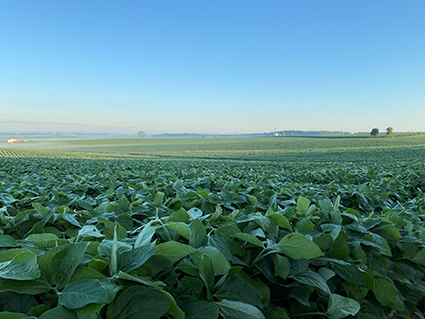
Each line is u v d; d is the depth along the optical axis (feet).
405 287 7.39
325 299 5.66
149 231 4.46
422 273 7.79
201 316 3.80
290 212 8.09
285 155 236.22
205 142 479.41
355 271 5.92
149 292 3.51
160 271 4.61
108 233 6.50
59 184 16.01
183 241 5.71
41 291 3.52
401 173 26.11
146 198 10.94
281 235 6.70
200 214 6.81
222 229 5.94
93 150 342.03
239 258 5.70
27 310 3.55
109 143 508.53
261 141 468.75
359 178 24.86
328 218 8.06
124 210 8.83
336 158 198.49
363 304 5.96
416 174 24.58
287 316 5.14
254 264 5.48
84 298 3.27
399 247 7.84
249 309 3.99
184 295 4.18
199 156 240.94
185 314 3.88
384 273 6.75
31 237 5.10
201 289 4.24
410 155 198.08
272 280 5.31
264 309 5.16
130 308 3.42
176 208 9.39
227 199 10.35
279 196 12.53
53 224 7.51
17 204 10.24
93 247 4.63
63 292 3.43
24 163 49.93
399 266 7.54
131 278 3.49
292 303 5.57
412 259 7.72
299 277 5.18
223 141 499.92
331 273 5.54
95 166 38.81
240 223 7.19
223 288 4.49
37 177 20.95
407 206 12.72
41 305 3.47
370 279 6.00
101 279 3.70
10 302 3.56
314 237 6.51
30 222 7.27
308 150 285.02
